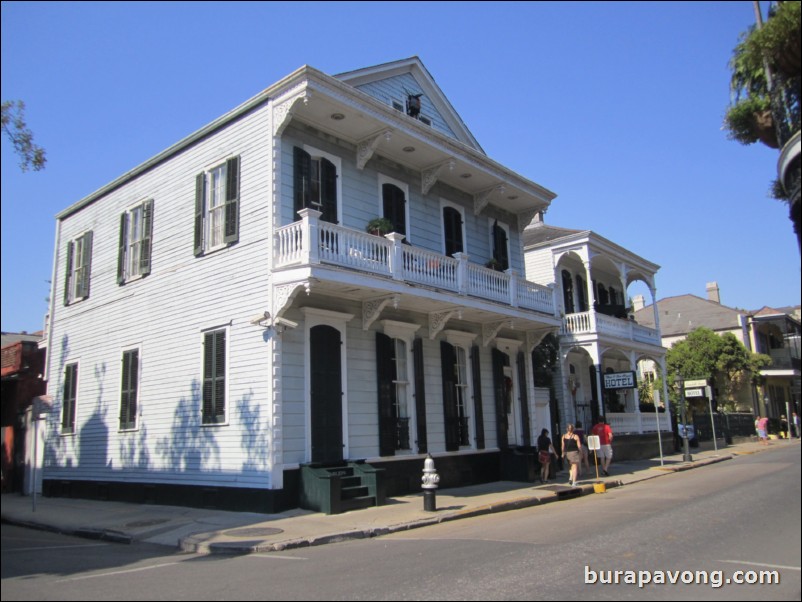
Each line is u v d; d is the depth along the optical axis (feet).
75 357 67.51
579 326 86.17
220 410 49.19
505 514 44.55
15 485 72.64
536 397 77.36
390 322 55.57
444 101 71.92
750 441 128.26
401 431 55.21
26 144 44.16
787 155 26.99
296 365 47.85
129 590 24.13
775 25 26.09
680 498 45.52
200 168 55.62
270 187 48.73
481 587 22.02
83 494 61.98
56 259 74.02
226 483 47.57
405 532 38.17
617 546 28.40
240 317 49.11
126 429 58.03
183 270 55.11
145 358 57.52
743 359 133.69
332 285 46.80
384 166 59.93
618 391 103.65
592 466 78.54
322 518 41.60
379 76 63.93
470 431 63.21
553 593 20.93
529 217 76.95
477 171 64.44
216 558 31.68
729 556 25.48
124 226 63.26
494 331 66.49
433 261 56.08
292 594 22.35
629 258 99.60
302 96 47.67
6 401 76.74
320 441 48.06
